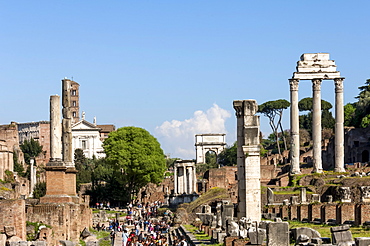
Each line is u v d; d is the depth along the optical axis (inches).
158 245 3646.7
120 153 7022.6
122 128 7386.8
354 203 3371.1
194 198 6875.0
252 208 2792.8
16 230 2696.9
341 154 6599.4
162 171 7480.3
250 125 2805.1
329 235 2564.0
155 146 7352.4
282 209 4330.7
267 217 4345.5
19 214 2709.2
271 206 4820.4
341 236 2015.3
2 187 5605.3
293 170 6648.6
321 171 6609.3
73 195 3841.0
